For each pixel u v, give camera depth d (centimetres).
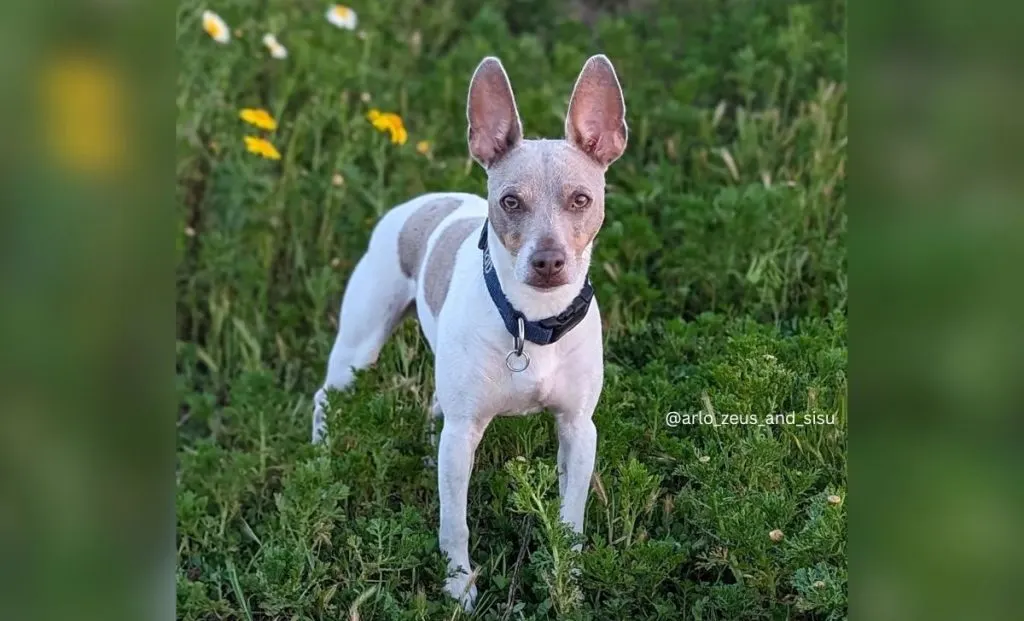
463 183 164
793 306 158
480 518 133
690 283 158
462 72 188
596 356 124
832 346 141
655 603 122
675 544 124
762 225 157
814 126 173
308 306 164
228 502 135
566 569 119
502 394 123
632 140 179
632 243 156
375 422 133
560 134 175
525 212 118
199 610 124
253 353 157
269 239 166
